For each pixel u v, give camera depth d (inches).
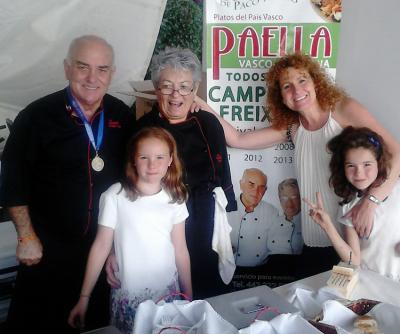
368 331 41.4
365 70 83.0
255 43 75.8
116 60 99.7
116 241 63.7
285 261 87.4
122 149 74.2
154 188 63.3
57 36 90.8
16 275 86.4
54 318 80.0
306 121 76.5
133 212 62.3
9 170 70.7
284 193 83.6
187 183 74.1
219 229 78.0
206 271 79.7
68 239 75.7
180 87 68.7
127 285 63.8
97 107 72.9
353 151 67.5
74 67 67.6
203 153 75.0
